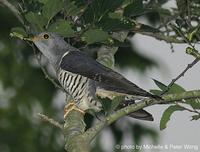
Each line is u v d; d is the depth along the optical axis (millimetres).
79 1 11695
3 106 18812
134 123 17734
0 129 18406
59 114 18766
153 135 17547
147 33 13609
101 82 11844
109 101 10688
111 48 12891
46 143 18250
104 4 11438
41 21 11500
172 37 13516
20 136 18391
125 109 10727
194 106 11266
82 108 11969
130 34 15047
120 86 11609
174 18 13555
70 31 11523
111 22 11516
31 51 18891
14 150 18250
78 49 12914
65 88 12266
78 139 10438
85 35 11539
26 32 11977
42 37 12852
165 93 11203
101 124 10602
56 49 12836
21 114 18750
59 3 11375
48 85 18781
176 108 11344
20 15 12008
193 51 10984
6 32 18906
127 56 18344
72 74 12156
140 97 11203
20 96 18984
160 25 13727
